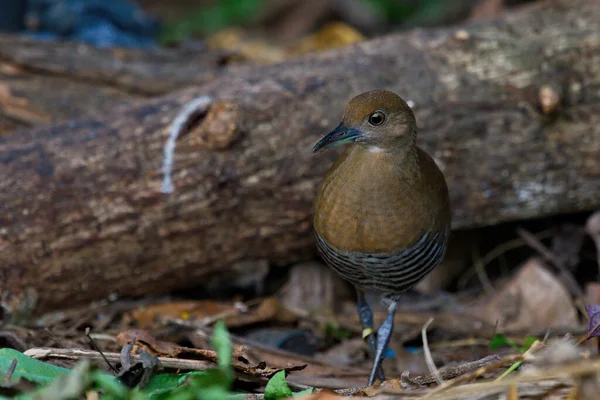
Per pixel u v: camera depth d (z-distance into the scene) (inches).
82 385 264.5
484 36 458.0
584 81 448.5
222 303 438.6
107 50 516.1
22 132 424.5
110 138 414.9
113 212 405.4
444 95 440.1
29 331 385.1
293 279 460.4
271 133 422.6
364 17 829.8
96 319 418.6
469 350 413.4
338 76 441.7
